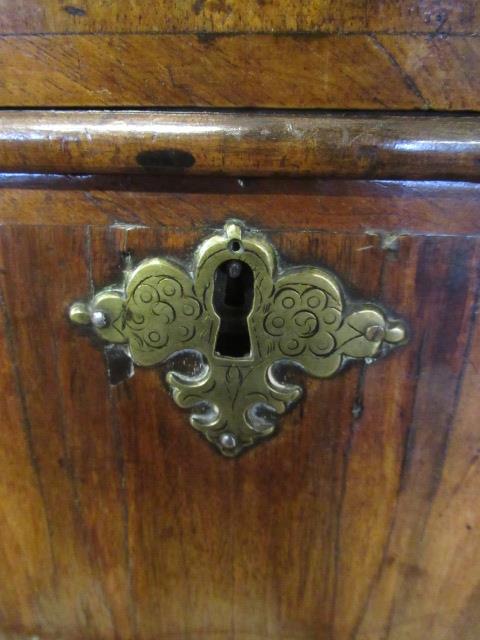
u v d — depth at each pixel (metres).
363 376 0.11
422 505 0.13
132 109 0.09
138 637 0.16
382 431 0.12
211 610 0.15
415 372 0.11
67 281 0.11
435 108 0.09
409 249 0.10
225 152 0.09
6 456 0.13
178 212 0.10
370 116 0.09
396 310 0.10
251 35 0.08
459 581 0.14
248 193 0.10
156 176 0.09
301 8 0.08
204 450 0.12
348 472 0.12
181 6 0.08
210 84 0.09
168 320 0.10
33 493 0.13
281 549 0.14
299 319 0.10
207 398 0.11
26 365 0.12
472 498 0.12
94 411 0.12
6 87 0.09
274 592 0.15
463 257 0.10
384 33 0.08
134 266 0.10
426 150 0.09
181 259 0.10
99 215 0.10
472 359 0.11
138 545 0.14
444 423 0.12
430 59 0.08
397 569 0.14
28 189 0.10
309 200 0.10
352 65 0.09
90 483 0.13
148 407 0.12
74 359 0.11
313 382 0.11
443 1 0.08
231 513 0.13
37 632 0.16
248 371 0.11
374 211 0.10
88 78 0.09
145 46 0.09
